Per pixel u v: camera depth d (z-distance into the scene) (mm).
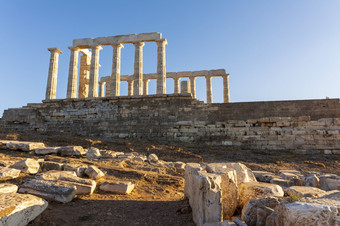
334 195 4023
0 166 7773
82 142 17500
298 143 17375
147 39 28000
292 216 3203
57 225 4695
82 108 23922
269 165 13648
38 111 24875
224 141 18953
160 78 26891
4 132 21562
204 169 5785
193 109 21172
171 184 8914
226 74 36875
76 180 7004
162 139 20406
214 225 4070
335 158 15469
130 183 7566
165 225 4910
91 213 5465
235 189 5141
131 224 4988
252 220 4258
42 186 6000
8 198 4188
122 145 17547
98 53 29656
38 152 12578
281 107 19469
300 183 7801
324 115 18609
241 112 20094
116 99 23344
